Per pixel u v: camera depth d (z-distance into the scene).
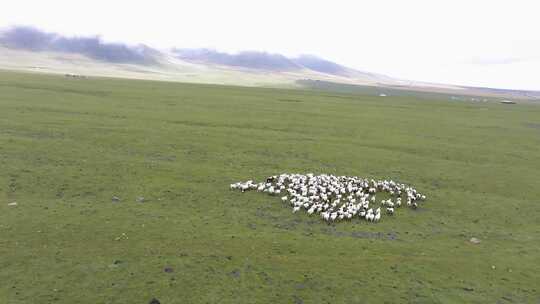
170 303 18.39
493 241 28.02
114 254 22.31
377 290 20.56
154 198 31.59
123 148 46.38
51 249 22.39
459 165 49.91
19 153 40.44
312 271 21.95
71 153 42.28
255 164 44.28
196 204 30.97
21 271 20.11
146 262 21.67
